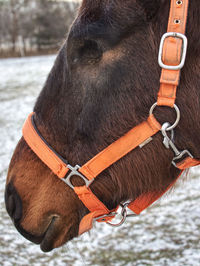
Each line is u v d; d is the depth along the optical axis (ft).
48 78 5.08
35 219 5.10
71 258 10.73
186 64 4.22
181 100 4.31
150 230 12.07
